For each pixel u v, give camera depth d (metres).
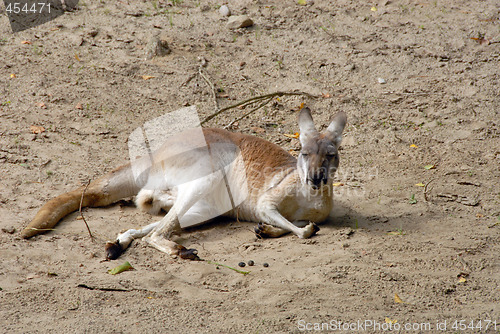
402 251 8.70
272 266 8.27
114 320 6.82
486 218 9.84
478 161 11.87
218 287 7.74
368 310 7.21
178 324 6.79
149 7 17.73
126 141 12.24
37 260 8.14
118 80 14.41
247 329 6.73
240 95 14.24
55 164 11.07
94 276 7.81
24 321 6.72
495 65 15.23
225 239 9.25
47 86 13.89
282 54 15.73
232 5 17.80
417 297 7.55
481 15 17.08
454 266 8.30
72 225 9.27
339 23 16.98
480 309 7.29
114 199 10.12
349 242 8.97
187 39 16.19
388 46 15.95
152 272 7.99
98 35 16.23
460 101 13.97
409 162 11.92
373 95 14.31
